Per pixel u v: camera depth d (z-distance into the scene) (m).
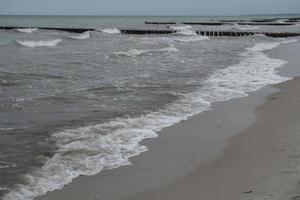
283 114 12.38
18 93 15.34
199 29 79.06
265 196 6.43
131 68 22.19
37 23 96.56
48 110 12.80
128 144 9.41
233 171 7.76
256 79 18.55
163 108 13.03
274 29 79.38
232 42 45.78
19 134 10.23
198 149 9.19
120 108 13.01
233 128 10.89
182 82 17.75
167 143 9.59
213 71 21.00
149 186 7.17
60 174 7.62
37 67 21.91
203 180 7.39
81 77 19.02
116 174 7.69
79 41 43.81
